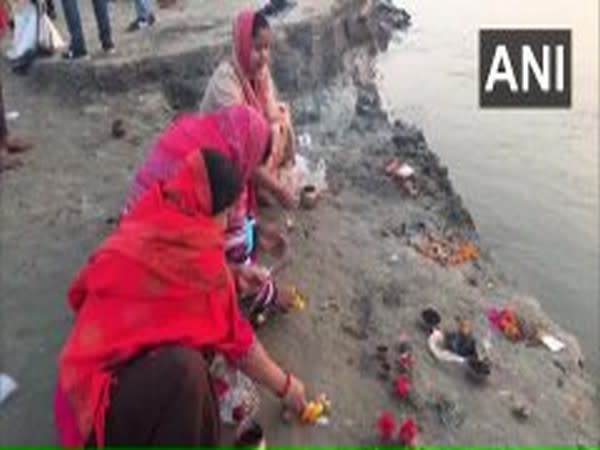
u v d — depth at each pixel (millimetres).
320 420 4391
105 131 8188
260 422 4246
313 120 10641
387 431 4375
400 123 11195
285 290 5344
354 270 6160
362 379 4859
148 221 3082
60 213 6562
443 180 9055
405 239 7160
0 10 9203
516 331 6207
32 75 9312
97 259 3078
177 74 9430
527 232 9625
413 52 15367
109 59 9234
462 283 6703
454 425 4742
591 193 10578
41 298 5426
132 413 2928
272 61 10570
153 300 3051
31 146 7758
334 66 11977
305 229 6512
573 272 8859
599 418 5586
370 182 8312
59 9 11711
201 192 3119
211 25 10688
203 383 2986
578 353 6395
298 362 4844
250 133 4117
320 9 11875
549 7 17484
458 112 12852
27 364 4789
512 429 4914
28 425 4336
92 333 3029
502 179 10859
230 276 3312
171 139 4078
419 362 5211
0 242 6129
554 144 11922
